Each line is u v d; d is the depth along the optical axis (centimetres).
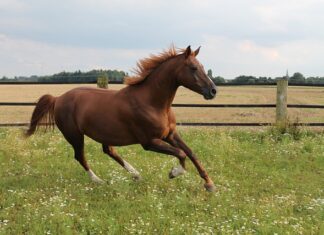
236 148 988
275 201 666
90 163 894
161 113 688
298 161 923
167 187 729
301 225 566
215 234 531
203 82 661
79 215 610
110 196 694
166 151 688
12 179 783
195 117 1923
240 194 714
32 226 565
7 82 1266
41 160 920
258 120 1675
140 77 695
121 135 712
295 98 3269
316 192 741
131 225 561
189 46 665
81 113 739
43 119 809
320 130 1142
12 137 1054
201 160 919
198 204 644
